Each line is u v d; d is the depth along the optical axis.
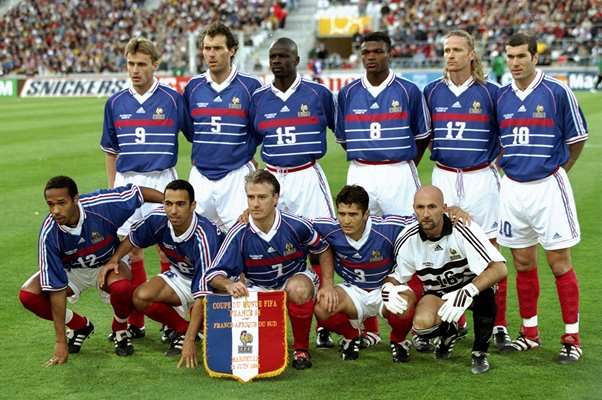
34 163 14.73
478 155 6.14
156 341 6.14
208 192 6.79
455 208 5.50
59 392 5.06
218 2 40.97
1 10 43.59
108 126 6.83
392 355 5.73
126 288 5.67
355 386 5.13
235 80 6.70
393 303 5.32
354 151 6.47
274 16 39.66
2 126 21.45
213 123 6.68
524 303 5.80
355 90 6.45
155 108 6.69
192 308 5.61
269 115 6.57
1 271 7.87
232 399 4.92
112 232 5.91
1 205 10.91
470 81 6.11
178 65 37.34
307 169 6.63
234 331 5.36
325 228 5.72
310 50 37.19
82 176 13.29
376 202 6.46
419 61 35.25
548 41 34.28
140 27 40.84
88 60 40.00
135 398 4.95
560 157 5.68
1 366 5.52
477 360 5.36
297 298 5.43
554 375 5.27
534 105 5.61
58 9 42.22
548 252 5.71
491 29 35.81
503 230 5.89
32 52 40.91
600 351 5.70
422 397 4.92
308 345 5.75
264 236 5.62
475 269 5.34
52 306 5.60
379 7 38.72
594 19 34.91
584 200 10.80
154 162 6.72
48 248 5.60
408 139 6.37
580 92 30.91
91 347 5.96
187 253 5.75
